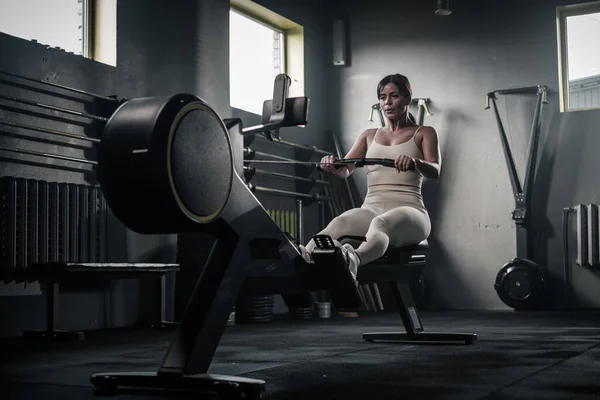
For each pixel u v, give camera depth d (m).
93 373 2.49
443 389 1.96
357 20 7.77
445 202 7.27
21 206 4.15
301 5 7.41
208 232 2.05
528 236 6.82
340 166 3.01
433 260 7.26
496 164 7.11
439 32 7.45
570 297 6.73
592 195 6.74
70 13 4.99
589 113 6.81
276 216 6.54
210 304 2.02
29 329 4.41
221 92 5.73
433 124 7.39
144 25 5.32
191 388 1.92
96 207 4.66
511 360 2.67
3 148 4.13
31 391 2.05
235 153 2.15
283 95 2.30
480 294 7.07
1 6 4.48
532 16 7.11
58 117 4.62
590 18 6.96
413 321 3.43
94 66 4.93
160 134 1.84
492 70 7.21
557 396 1.83
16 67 4.41
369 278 3.01
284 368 2.49
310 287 2.43
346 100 7.75
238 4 6.65
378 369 2.43
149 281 5.28
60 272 3.90
